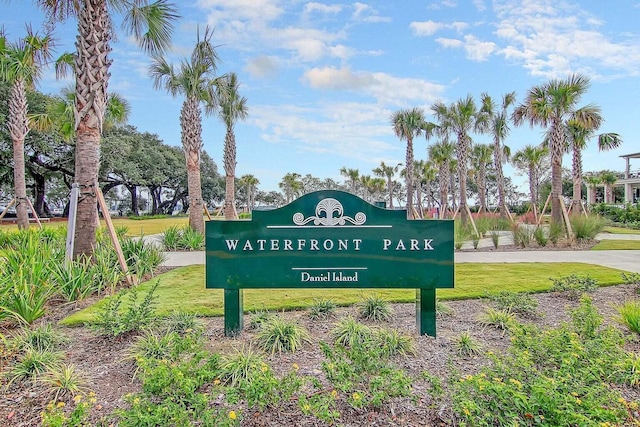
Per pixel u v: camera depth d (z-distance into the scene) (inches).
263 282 151.8
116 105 528.4
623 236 600.1
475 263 341.1
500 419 84.0
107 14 272.4
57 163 1226.0
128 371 120.4
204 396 89.4
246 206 2084.2
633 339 144.3
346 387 92.7
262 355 130.0
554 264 333.1
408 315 181.3
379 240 152.1
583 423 77.5
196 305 200.5
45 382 111.3
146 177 1579.7
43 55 465.1
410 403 98.7
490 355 108.5
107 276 226.5
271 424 90.3
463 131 720.3
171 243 469.4
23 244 271.7
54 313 184.7
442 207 776.3
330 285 152.8
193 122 530.9
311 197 152.5
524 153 1102.4
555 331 129.0
